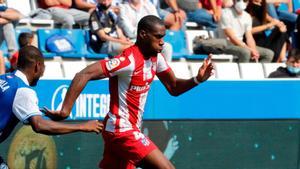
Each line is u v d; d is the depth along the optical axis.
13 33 30.06
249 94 30.12
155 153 20.56
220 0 35.56
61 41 31.41
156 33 20.03
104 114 27.62
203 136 29.31
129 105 20.50
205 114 29.31
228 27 33.78
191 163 29.12
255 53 33.81
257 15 34.88
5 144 25.88
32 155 26.39
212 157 29.50
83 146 27.38
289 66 31.86
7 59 29.64
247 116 30.11
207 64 20.72
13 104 18.11
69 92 19.34
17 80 18.30
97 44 31.50
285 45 35.19
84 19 32.94
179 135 28.84
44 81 26.78
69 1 33.00
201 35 34.56
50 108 26.86
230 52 33.59
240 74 32.78
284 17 36.72
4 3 30.83
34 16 32.28
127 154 20.66
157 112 28.34
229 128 29.78
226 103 29.66
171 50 31.95
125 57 20.03
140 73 20.23
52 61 30.73
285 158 30.75
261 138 30.36
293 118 30.84
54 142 26.86
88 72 19.56
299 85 30.92
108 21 31.48
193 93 29.03
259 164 30.34
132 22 31.86
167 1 35.12
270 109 30.48
